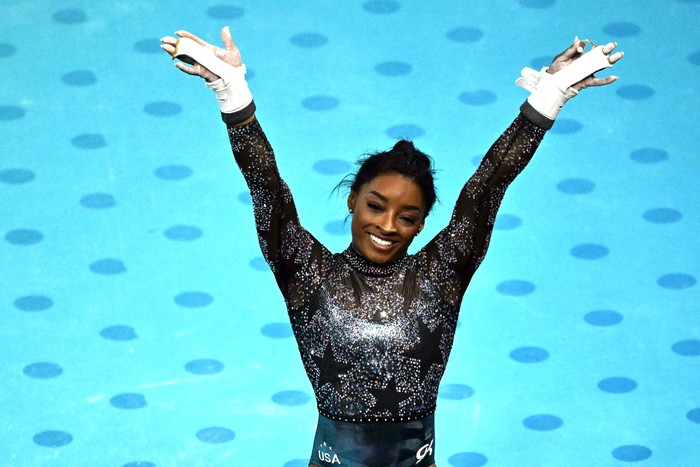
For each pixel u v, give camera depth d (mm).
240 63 11680
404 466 12070
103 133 23484
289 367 19594
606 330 20219
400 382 11836
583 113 24188
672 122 24031
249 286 20875
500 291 20812
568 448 18344
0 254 21250
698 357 19781
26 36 25438
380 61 24984
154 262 21203
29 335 19922
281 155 22844
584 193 22594
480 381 19359
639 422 18781
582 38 25484
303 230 12047
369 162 11922
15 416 18672
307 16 26047
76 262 21156
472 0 26344
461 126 23500
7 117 23719
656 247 21641
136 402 18922
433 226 21344
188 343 19859
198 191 22500
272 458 18109
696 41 25719
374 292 11875
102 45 25266
